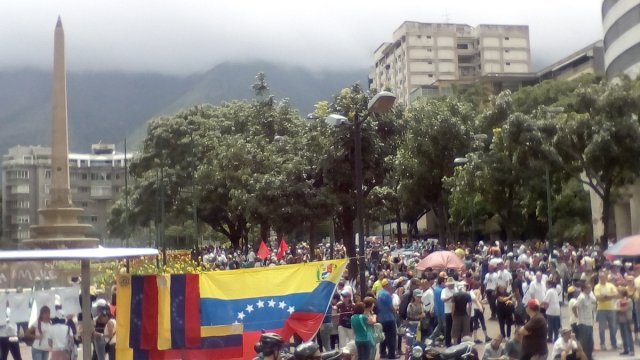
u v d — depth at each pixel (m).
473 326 18.64
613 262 22.42
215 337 11.05
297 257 36.75
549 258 28.75
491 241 66.19
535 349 12.16
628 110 35.12
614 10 56.44
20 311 12.38
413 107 54.41
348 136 28.23
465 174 44.91
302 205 35.41
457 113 51.78
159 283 10.95
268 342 7.67
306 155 35.91
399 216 74.50
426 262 20.75
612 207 50.09
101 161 141.62
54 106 40.47
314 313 11.56
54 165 40.22
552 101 61.47
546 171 37.59
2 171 123.75
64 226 39.69
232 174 50.19
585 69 91.44
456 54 138.62
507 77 102.31
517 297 18.12
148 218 68.31
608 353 16.66
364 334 13.45
